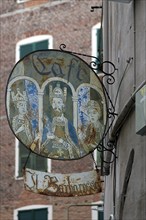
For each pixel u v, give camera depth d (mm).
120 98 14180
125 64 13844
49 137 13031
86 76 13336
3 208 33531
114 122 14289
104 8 17172
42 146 12977
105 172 16062
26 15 35344
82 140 13109
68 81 13266
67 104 13211
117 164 14422
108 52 16859
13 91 13055
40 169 32938
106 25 17078
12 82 13070
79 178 13508
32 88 13133
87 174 13547
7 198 33531
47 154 12969
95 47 33344
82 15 33969
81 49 33625
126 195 13250
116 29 15586
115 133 14148
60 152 13008
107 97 14430
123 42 14281
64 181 13453
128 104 12719
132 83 13055
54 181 13398
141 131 11375
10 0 36000
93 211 31359
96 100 13281
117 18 15398
